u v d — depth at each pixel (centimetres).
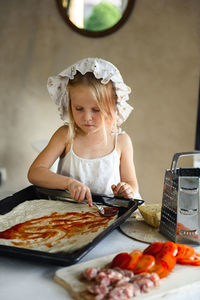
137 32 285
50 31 305
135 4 282
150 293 67
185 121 283
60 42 304
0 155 332
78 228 99
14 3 308
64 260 75
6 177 333
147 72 287
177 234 90
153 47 283
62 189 129
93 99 130
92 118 134
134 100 294
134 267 74
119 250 88
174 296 69
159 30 280
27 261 82
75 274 74
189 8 271
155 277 70
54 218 107
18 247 82
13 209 115
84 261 82
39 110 319
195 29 272
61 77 147
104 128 143
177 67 280
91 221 105
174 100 284
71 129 150
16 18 310
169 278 74
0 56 318
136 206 111
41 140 297
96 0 288
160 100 287
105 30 290
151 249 81
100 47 295
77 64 133
